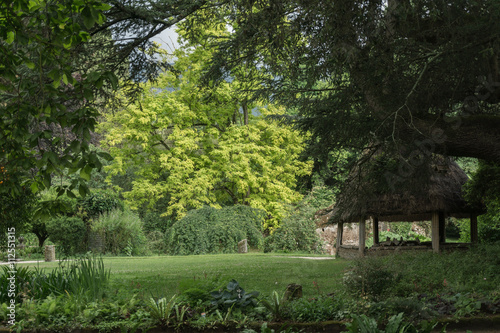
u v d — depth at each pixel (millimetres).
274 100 10352
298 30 6500
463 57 6812
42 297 6031
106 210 22672
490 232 14953
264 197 26547
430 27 7121
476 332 4797
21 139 3840
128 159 25531
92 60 8148
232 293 5562
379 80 7359
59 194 3953
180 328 5016
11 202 9312
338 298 5828
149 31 8016
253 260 16344
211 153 23969
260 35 7020
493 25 6148
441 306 5398
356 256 16266
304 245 24656
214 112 25312
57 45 3703
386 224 26438
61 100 7188
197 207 24281
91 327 5074
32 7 3666
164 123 23625
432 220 13609
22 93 3900
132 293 6309
